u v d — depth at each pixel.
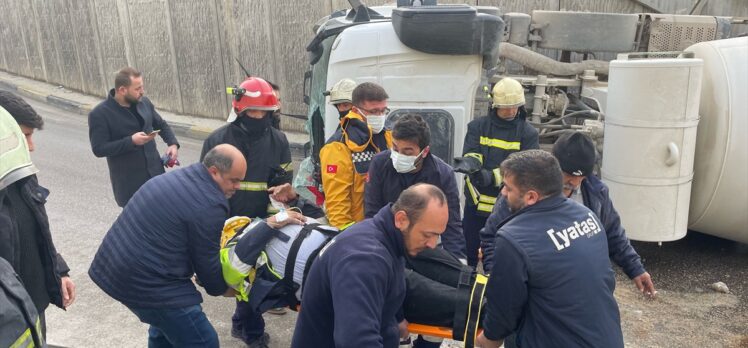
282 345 3.84
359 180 3.41
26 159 2.43
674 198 4.53
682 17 5.78
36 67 15.06
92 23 12.36
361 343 2.02
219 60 10.13
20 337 1.82
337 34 4.47
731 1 7.02
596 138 5.15
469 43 3.93
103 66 12.52
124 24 11.55
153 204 2.77
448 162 4.23
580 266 2.18
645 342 3.83
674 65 4.27
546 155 2.31
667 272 4.85
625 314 4.19
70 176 7.76
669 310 4.25
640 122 4.41
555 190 2.28
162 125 5.08
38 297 2.77
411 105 4.16
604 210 2.96
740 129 4.48
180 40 10.60
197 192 2.78
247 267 2.89
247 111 3.55
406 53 4.08
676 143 4.41
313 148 4.77
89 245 5.46
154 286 2.76
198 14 10.13
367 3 8.20
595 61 5.84
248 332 3.68
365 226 2.25
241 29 9.60
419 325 2.76
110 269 2.80
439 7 4.01
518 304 2.22
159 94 11.52
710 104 4.61
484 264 2.92
